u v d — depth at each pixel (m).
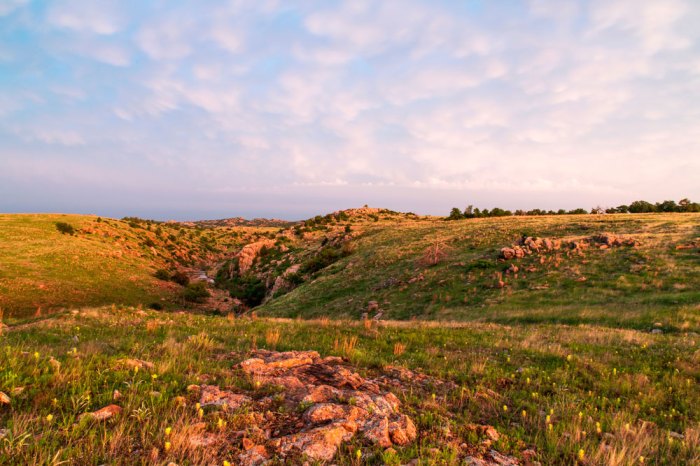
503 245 43.97
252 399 4.96
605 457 4.32
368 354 9.38
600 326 17.02
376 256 53.28
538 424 5.43
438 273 38.47
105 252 84.62
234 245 144.75
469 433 4.67
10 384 4.42
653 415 6.50
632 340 12.59
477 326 16.28
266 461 3.51
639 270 28.06
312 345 10.39
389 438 4.25
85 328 11.06
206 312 67.81
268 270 85.94
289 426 4.31
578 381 8.09
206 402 4.66
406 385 6.79
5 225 89.12
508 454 4.36
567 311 21.91
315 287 48.41
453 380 7.58
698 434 5.32
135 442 3.60
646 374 8.89
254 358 7.26
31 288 59.28
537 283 29.64
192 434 3.79
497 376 7.97
